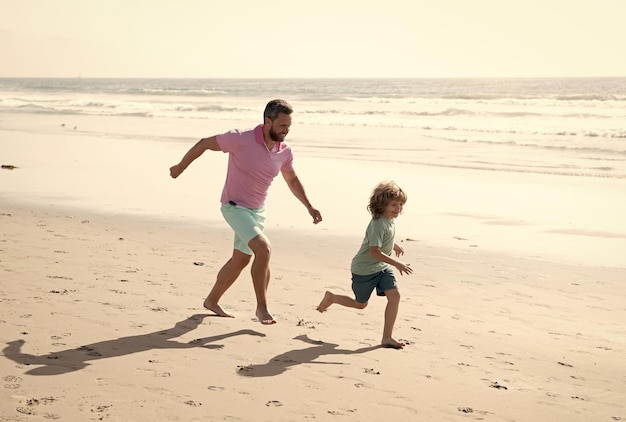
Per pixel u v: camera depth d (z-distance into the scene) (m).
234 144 5.21
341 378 4.36
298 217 11.34
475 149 21.56
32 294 5.99
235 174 5.34
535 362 4.96
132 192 13.34
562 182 15.34
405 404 3.98
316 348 5.00
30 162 17.53
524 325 5.99
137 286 6.52
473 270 8.17
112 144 22.28
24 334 4.86
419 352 5.05
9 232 9.16
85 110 40.84
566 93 68.44
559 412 4.00
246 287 6.86
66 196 12.73
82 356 4.47
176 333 5.14
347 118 33.56
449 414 3.87
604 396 4.31
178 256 8.16
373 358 4.84
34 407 3.59
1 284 6.30
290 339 5.20
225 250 8.62
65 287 6.30
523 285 7.49
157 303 5.95
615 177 16.02
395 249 5.56
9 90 85.38
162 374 4.22
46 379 4.01
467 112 34.91
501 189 14.44
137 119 34.00
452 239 9.92
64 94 67.44
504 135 25.52
